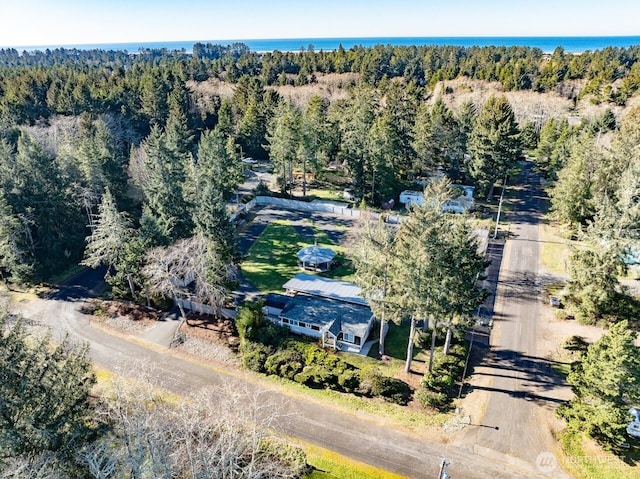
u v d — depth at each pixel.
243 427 22.23
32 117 78.69
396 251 29.23
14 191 43.44
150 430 19.31
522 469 24.39
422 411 28.73
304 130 66.00
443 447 25.94
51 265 46.22
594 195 46.56
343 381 30.12
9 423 17.20
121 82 99.56
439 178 67.38
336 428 27.45
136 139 82.88
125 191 57.00
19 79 90.31
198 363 33.50
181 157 62.19
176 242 41.31
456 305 29.25
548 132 78.62
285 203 66.50
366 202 63.84
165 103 91.25
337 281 42.56
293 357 32.62
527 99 105.38
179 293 38.66
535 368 32.25
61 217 48.56
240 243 53.78
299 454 24.41
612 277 34.53
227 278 38.88
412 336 30.84
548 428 27.02
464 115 74.38
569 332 36.06
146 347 35.31
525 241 52.53
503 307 39.69
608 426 24.06
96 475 17.30
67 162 52.03
